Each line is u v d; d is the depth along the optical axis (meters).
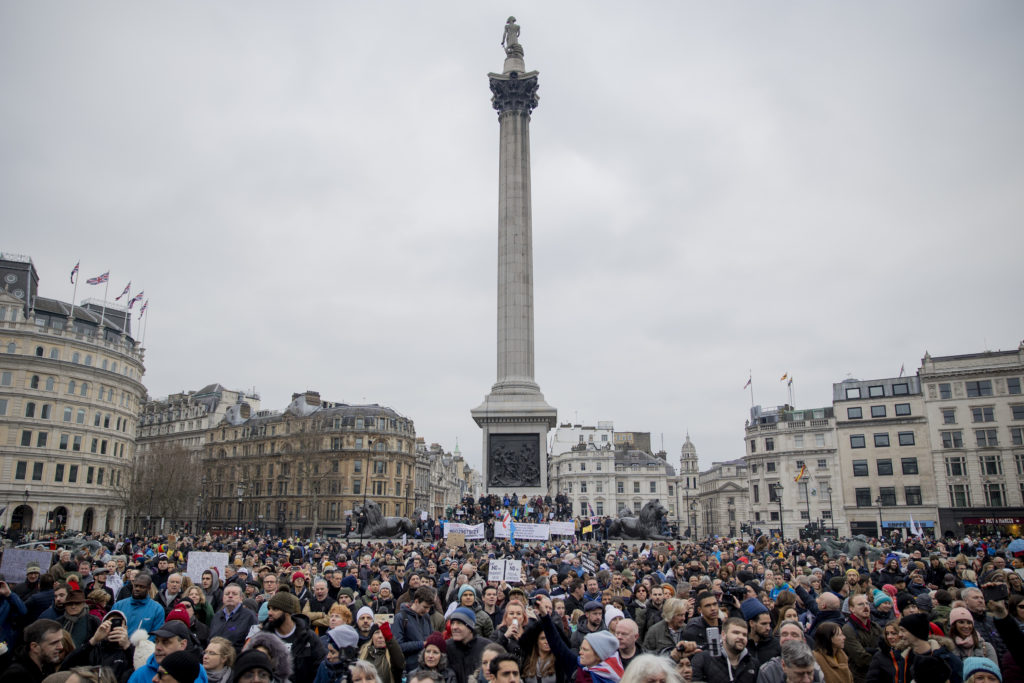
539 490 54.78
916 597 13.77
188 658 7.14
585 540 48.38
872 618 12.42
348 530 54.00
